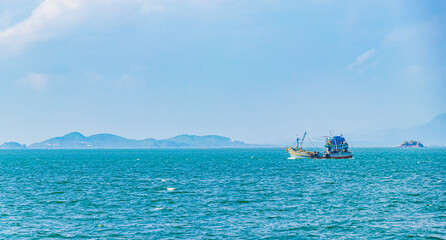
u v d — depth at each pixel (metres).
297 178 110.12
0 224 54.25
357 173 126.44
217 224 54.38
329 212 61.69
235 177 113.69
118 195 78.44
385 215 59.53
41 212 61.97
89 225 53.88
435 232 50.44
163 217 58.50
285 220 56.50
